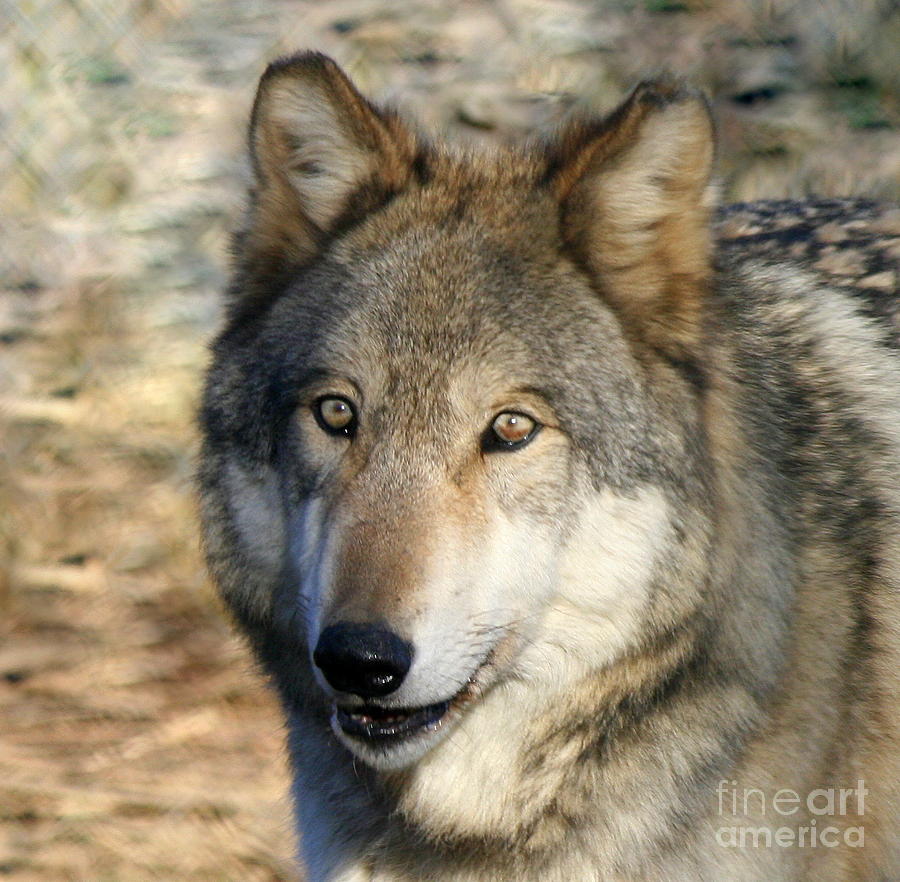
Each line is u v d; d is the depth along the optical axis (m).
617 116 7.45
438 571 6.78
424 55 17.47
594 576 7.29
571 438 7.22
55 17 17.98
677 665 7.30
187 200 16.75
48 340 15.67
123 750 11.56
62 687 12.52
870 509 7.91
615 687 7.35
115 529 14.11
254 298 8.12
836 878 7.71
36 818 10.66
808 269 9.36
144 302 15.89
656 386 7.42
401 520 6.89
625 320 7.51
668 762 7.28
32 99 17.44
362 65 17.44
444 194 7.90
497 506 7.11
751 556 7.43
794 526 7.66
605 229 7.50
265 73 7.89
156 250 16.38
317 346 7.43
